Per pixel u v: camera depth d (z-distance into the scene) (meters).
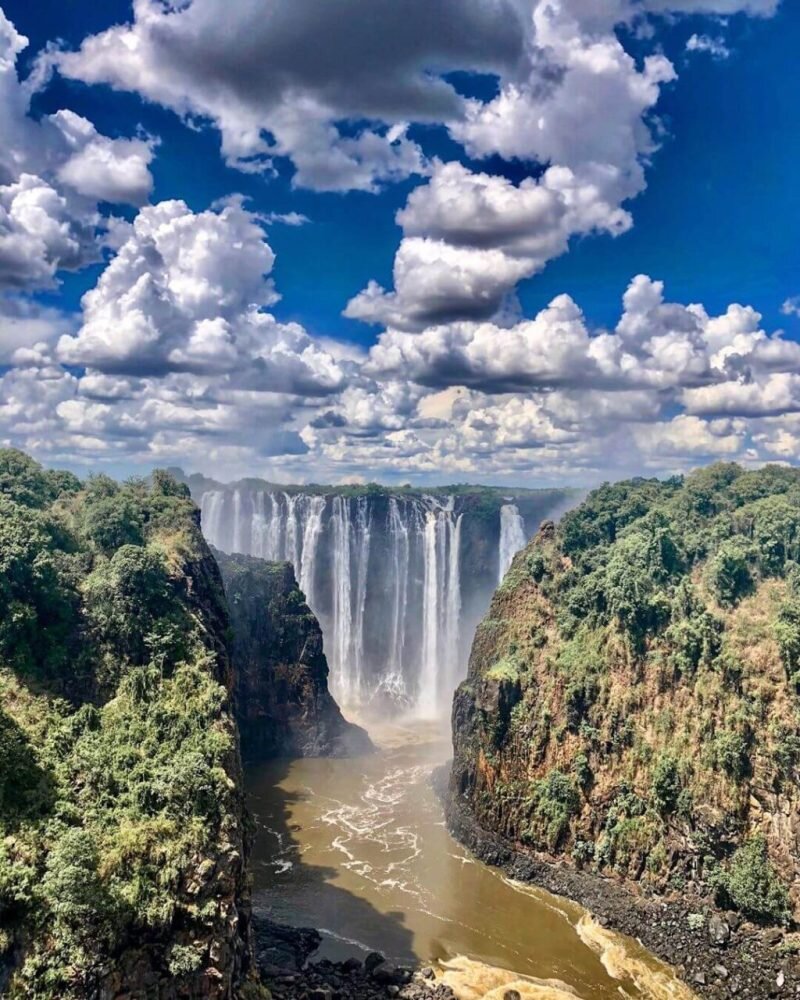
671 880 63.94
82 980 39.34
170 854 45.69
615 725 72.56
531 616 86.25
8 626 57.16
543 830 72.25
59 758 50.78
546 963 58.25
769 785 62.47
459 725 86.25
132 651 61.44
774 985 54.56
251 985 47.81
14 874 41.25
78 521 76.50
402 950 59.47
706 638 70.62
